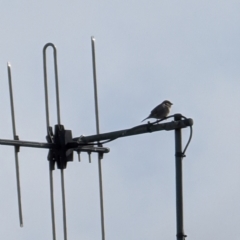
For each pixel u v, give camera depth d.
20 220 11.73
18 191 11.72
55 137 11.45
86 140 11.57
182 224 9.91
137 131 10.93
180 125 10.20
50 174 11.55
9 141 10.70
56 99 11.75
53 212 11.55
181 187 10.02
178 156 10.16
